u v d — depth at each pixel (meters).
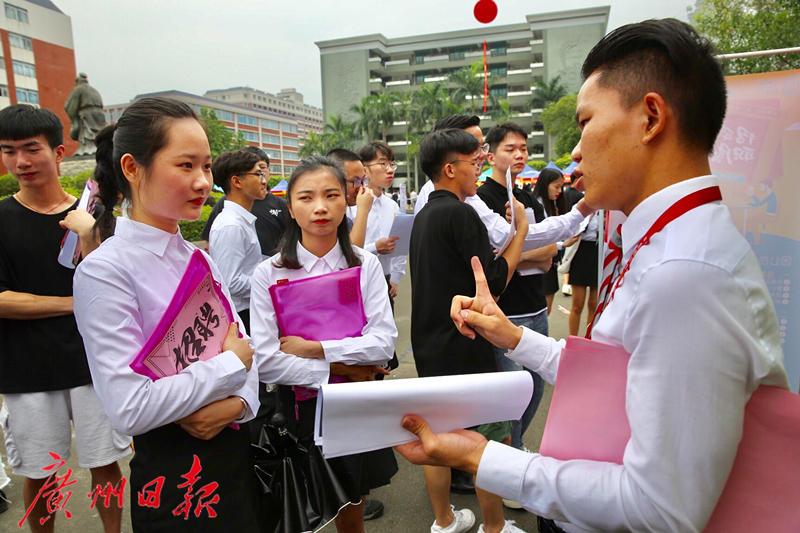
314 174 1.95
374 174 4.34
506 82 65.94
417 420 1.04
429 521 2.50
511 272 2.22
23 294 2.05
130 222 1.42
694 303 0.73
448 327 2.18
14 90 40.91
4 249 2.08
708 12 11.52
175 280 1.47
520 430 2.63
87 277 1.32
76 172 14.80
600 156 0.90
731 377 0.73
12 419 2.13
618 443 0.89
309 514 1.65
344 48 67.12
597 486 0.83
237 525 1.46
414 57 70.19
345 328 1.94
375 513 2.53
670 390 0.74
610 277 1.03
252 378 1.55
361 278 2.04
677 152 0.86
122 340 1.31
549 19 59.72
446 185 2.33
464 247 2.13
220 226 2.94
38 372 2.10
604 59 0.90
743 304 0.75
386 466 1.92
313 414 1.85
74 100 16.11
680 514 0.73
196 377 1.34
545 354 1.22
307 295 1.90
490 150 2.95
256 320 1.93
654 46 0.85
